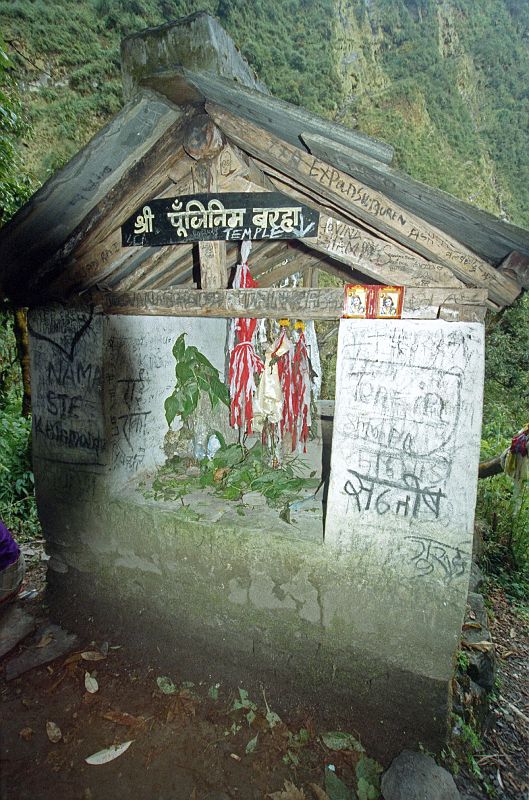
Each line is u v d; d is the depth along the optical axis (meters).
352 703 2.59
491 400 10.83
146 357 3.37
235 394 3.57
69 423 3.12
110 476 3.08
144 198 2.58
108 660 2.96
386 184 1.99
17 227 2.61
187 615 2.92
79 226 2.72
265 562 2.66
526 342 10.70
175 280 3.70
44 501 3.33
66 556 3.31
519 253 1.97
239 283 2.97
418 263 2.19
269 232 2.41
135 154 2.44
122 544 3.06
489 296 2.21
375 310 2.30
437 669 2.42
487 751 2.73
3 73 5.36
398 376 2.31
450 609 2.35
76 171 2.43
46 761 2.27
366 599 2.49
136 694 2.70
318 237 2.34
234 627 2.80
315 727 2.53
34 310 3.13
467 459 2.24
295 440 3.98
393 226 2.10
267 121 2.11
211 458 3.73
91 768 2.25
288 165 2.18
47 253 2.83
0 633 3.11
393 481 2.38
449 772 2.33
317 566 2.56
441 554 2.33
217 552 2.75
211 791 2.16
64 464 3.19
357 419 2.41
